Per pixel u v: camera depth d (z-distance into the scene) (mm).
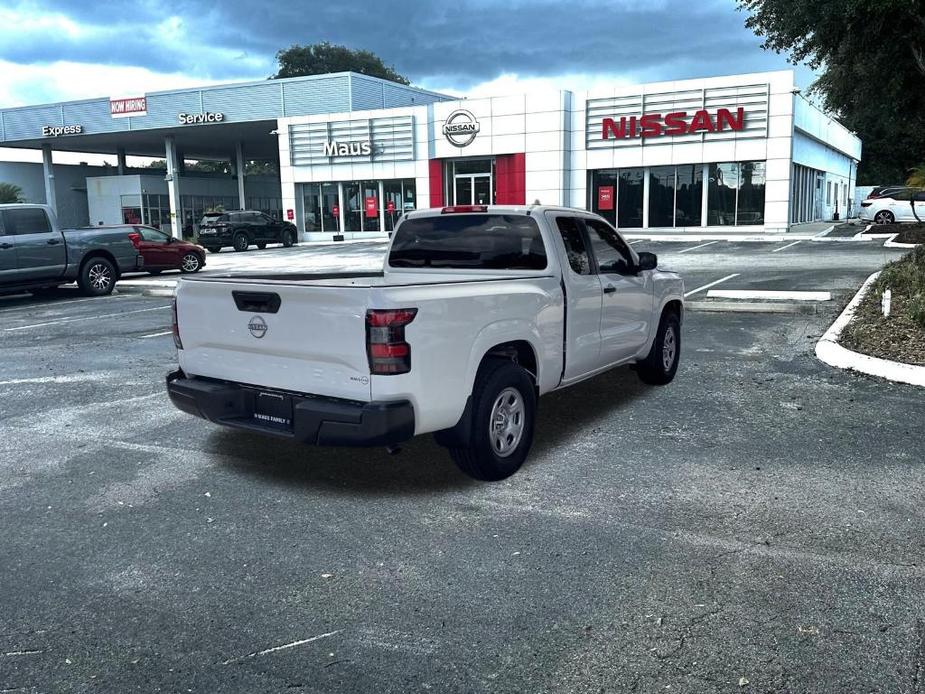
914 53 17547
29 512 4590
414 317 4320
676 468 5191
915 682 2854
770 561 3820
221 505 4648
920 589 3527
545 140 33375
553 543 4059
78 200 59531
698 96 30531
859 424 6102
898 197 33406
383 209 38844
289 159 40469
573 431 6102
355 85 41531
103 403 7219
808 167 35844
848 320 10023
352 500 4699
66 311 14422
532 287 5293
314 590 3602
